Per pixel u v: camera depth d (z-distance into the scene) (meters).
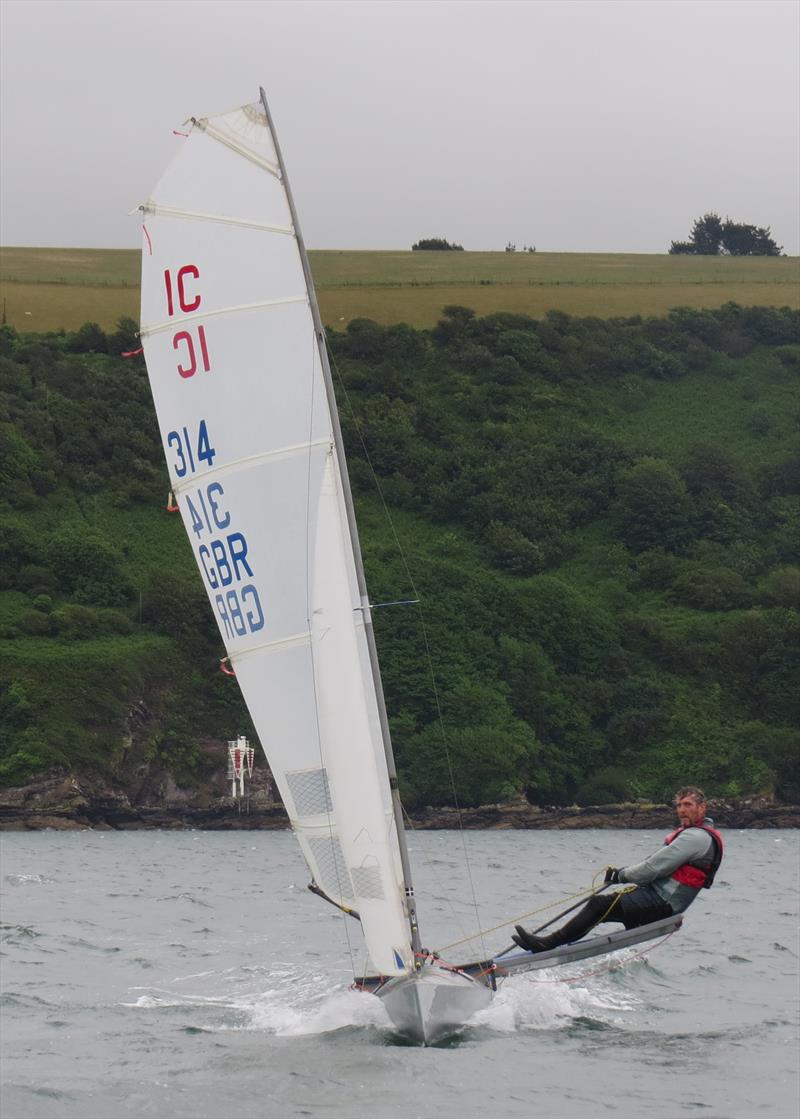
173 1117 50.84
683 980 83.12
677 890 62.94
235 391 65.75
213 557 67.31
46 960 89.62
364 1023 65.00
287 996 75.31
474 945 99.38
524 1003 69.25
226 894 146.25
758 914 126.69
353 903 64.62
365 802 62.22
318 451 64.25
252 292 65.25
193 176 66.31
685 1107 52.44
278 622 65.25
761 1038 65.00
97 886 159.00
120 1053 60.66
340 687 62.72
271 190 64.88
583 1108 52.09
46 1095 53.50
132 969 86.12
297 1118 50.75
